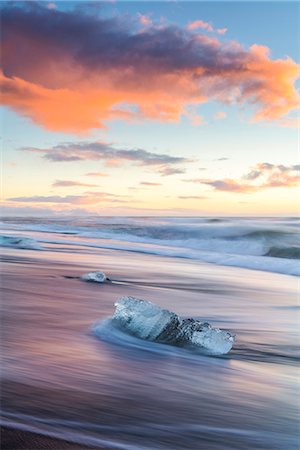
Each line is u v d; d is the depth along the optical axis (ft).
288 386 17.33
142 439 11.73
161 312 22.41
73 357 18.63
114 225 181.98
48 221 227.20
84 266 56.24
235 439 12.37
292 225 140.77
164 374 17.70
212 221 185.26
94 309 28.81
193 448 11.58
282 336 25.50
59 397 14.02
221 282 49.16
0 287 36.04
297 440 12.57
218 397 15.65
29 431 11.26
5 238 85.81
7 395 13.74
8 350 18.89
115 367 17.90
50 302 30.66
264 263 72.79
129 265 61.21
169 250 92.53
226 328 27.25
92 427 12.04
